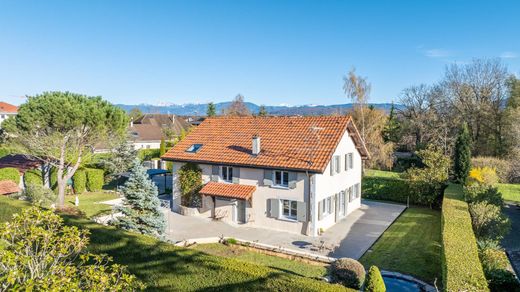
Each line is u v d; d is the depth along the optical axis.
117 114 30.75
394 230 24.45
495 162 38.62
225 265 11.56
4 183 29.84
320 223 23.67
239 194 24.20
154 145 72.81
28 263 7.57
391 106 69.50
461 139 33.31
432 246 20.92
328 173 24.80
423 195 31.53
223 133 29.38
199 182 27.23
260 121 29.48
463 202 22.50
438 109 55.66
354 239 22.42
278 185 24.09
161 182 43.66
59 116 26.84
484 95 50.44
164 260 12.79
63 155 30.39
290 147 24.84
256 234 23.22
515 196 33.84
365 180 35.81
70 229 8.79
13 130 28.22
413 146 54.59
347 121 25.92
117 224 19.19
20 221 8.27
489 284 13.48
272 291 10.61
